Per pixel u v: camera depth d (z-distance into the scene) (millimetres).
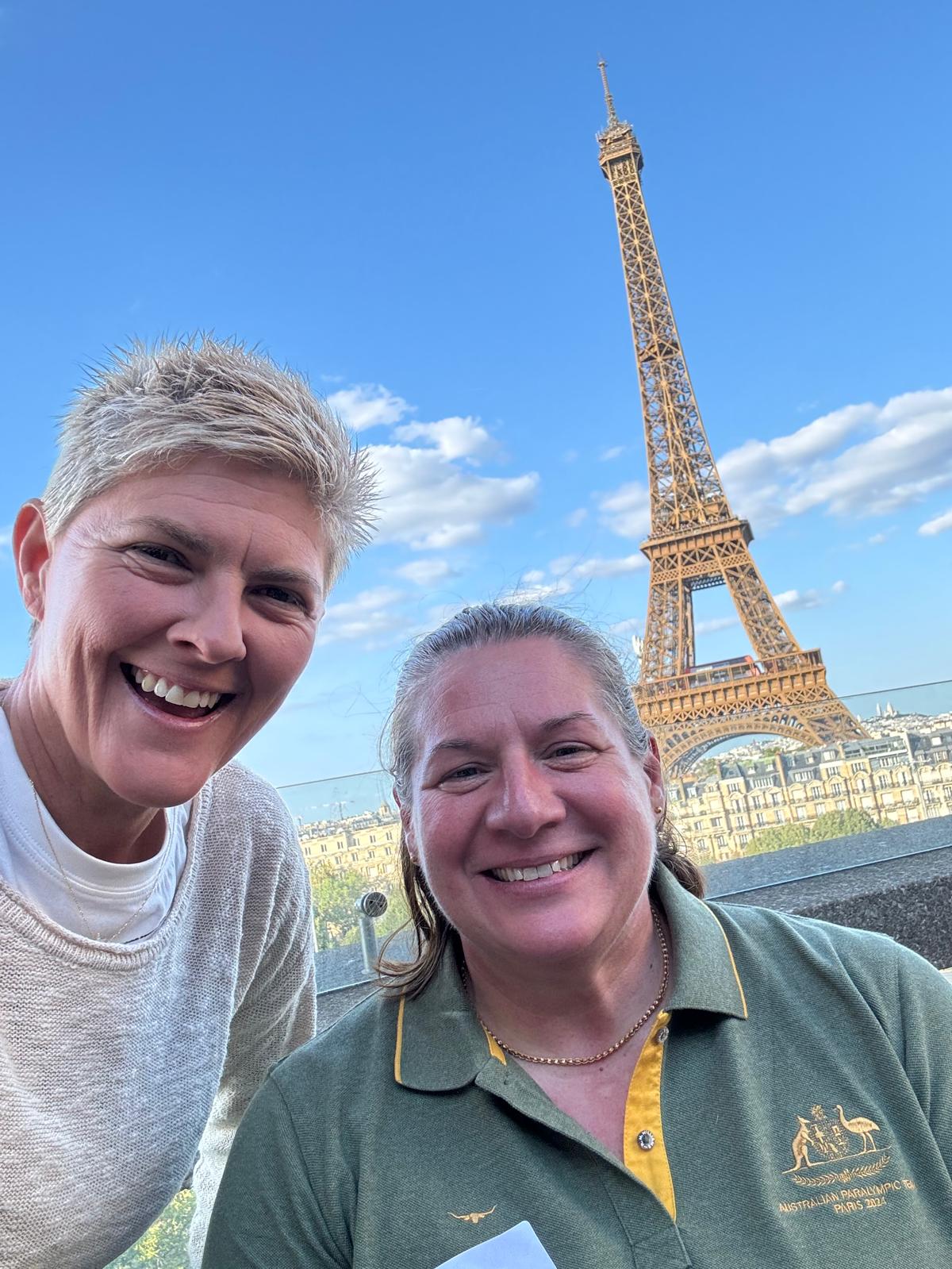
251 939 710
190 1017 632
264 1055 790
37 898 533
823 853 1394
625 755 577
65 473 510
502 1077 522
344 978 1146
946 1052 538
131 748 502
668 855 682
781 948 591
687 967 546
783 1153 497
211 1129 811
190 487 489
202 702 521
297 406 517
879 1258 468
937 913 1231
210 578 499
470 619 613
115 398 502
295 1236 516
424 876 606
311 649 555
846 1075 520
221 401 488
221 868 667
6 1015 506
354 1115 540
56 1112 526
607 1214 481
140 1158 576
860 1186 487
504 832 536
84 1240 554
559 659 580
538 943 524
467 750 559
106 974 544
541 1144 508
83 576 495
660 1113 510
